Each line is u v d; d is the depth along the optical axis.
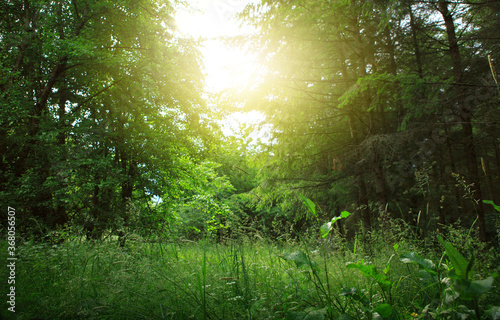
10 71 8.07
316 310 1.55
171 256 3.38
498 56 6.45
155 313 1.81
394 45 8.72
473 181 7.02
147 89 10.75
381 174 7.82
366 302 1.65
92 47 8.92
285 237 3.40
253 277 2.49
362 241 3.28
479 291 1.07
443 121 6.95
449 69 8.10
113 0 10.27
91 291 2.14
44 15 9.14
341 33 8.77
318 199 10.80
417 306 1.66
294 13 7.20
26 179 7.75
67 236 4.11
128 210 7.56
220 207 11.68
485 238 5.43
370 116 8.12
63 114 9.62
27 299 1.97
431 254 2.44
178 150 12.23
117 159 10.64
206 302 1.92
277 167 8.68
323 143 9.13
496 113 6.60
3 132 8.16
